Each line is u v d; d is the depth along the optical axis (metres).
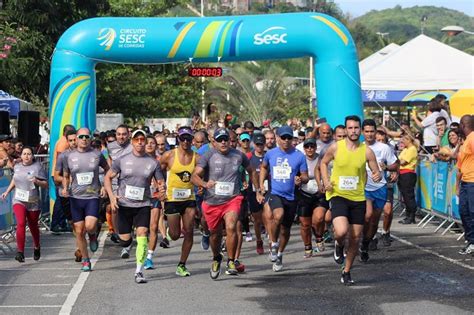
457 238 14.66
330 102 17.03
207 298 9.66
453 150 15.06
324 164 10.43
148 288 10.34
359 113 17.11
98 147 14.64
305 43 17.05
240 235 11.55
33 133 18.30
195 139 14.48
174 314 8.81
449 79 22.83
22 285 10.66
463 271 11.34
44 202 17.20
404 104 26.98
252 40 17.03
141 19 17.47
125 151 14.10
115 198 11.02
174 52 17.20
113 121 27.88
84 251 11.70
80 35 17.33
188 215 11.03
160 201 11.97
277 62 62.62
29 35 24.47
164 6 35.34
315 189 12.58
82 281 10.87
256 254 13.35
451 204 14.98
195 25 17.25
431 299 9.46
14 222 14.58
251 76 44.84
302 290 10.10
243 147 13.86
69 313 8.91
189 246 11.16
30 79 24.89
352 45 17.16
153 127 35.03
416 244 13.99
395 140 20.95
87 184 11.66
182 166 10.91
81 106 17.36
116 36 17.22
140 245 10.79
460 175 12.74
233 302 9.42
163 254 13.41
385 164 12.30
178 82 35.88
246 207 14.33
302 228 12.68
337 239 10.32
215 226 10.90
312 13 17.50
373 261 12.29
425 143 18.56
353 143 10.32
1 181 13.71
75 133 12.55
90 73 17.53
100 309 9.09
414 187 16.94
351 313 8.77
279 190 11.44
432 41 23.47
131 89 33.22
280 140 11.47
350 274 10.82
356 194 10.32
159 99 34.56
